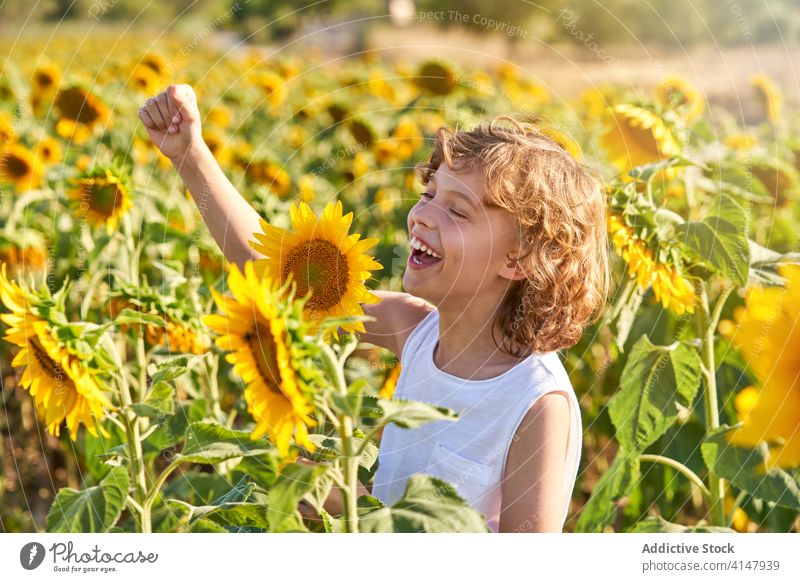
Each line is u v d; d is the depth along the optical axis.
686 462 2.18
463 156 1.49
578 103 5.16
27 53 6.88
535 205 1.49
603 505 1.73
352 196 3.90
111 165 2.38
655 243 1.71
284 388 0.98
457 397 1.53
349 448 1.04
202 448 1.23
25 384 1.18
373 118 4.50
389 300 1.89
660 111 2.19
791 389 0.69
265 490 1.48
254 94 5.32
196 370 2.09
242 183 3.45
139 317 1.20
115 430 1.91
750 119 4.19
